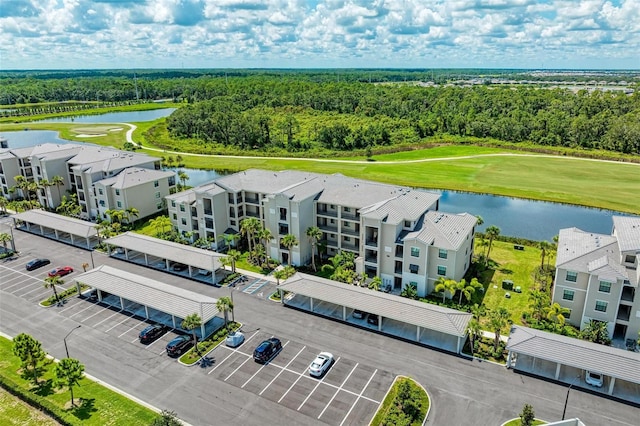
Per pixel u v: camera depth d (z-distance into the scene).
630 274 58.75
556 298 64.50
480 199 131.38
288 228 80.19
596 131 192.25
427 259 69.56
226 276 77.81
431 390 50.66
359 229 79.81
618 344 59.41
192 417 46.94
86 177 105.75
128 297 65.56
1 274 79.12
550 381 52.16
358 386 51.41
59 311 67.38
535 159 176.38
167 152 192.38
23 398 49.28
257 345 59.06
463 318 58.72
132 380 52.56
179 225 95.00
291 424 45.94
